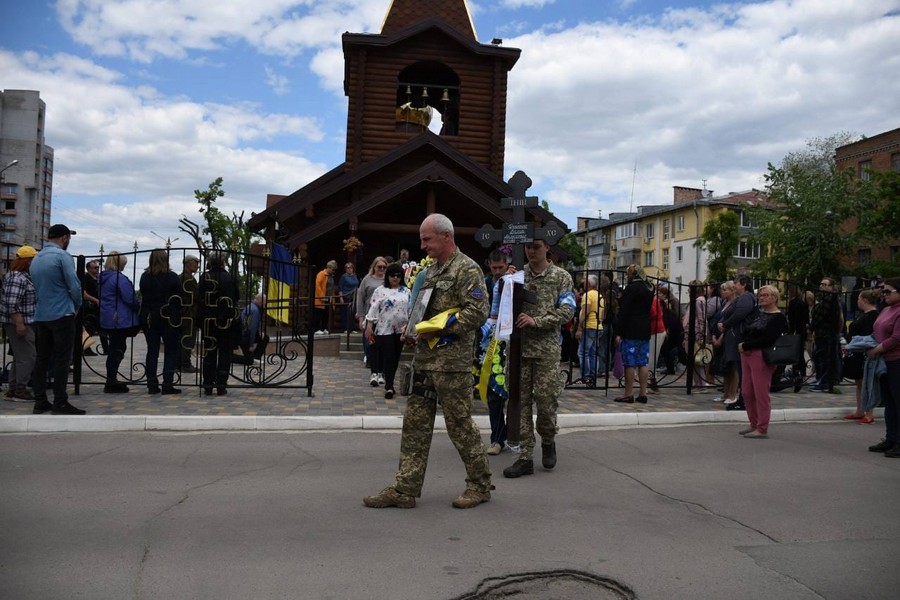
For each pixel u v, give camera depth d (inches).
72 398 362.9
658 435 327.6
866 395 369.1
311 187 848.9
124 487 218.2
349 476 238.2
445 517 197.8
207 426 310.8
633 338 398.9
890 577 159.5
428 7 933.2
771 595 149.3
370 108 872.9
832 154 2023.9
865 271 1578.5
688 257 2393.0
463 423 207.6
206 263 380.5
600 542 179.6
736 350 391.5
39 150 3253.0
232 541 174.4
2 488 214.1
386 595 145.9
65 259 313.3
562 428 341.4
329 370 528.1
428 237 206.8
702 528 192.4
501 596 147.7
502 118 894.4
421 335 205.0
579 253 2220.7
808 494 228.4
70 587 145.6
